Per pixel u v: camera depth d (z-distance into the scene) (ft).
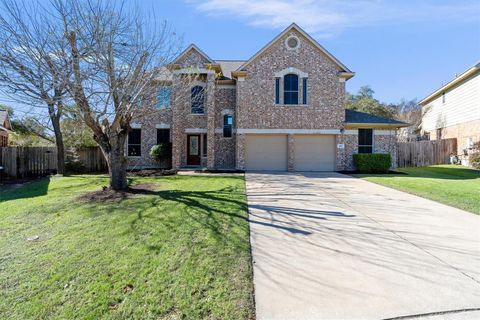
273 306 10.62
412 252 15.62
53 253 15.10
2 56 23.88
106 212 22.97
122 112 29.96
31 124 54.08
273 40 59.36
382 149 60.85
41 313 10.18
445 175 51.55
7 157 51.75
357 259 14.71
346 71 59.93
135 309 10.38
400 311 10.29
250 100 59.98
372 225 20.47
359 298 11.13
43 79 25.38
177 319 9.85
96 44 26.89
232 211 23.50
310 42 59.82
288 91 60.18
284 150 60.95
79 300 10.91
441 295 11.32
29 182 45.29
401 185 38.52
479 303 10.78
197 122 64.80
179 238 17.24
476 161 55.77
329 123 59.98
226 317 9.98
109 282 12.14
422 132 104.22
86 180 43.83
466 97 73.41
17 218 21.86
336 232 18.86
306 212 23.91
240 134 59.98
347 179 46.03
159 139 66.13
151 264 13.79
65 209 24.29
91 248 15.72
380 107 103.30
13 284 12.04
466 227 20.06
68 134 58.85
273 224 20.48
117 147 32.96
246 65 59.82
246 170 60.29
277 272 13.26
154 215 22.02
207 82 61.62
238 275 12.87
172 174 51.70
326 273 13.19
